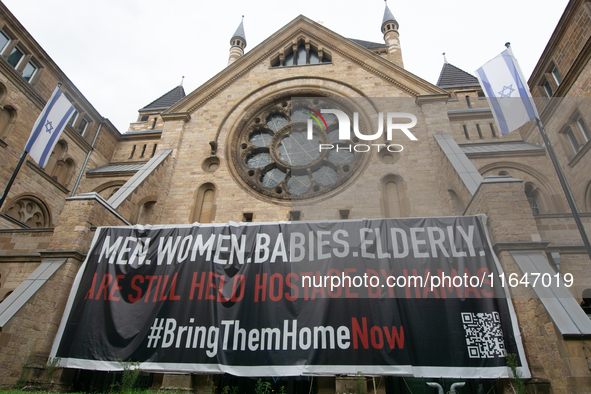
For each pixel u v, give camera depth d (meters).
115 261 14.32
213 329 12.77
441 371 11.06
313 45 26.53
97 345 12.83
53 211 24.75
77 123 28.50
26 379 11.85
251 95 24.47
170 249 14.54
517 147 25.22
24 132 23.12
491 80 17.14
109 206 16.23
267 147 22.41
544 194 23.06
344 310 12.45
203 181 21.20
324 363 11.71
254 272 13.70
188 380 12.12
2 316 12.05
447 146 18.86
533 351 10.86
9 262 16.61
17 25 23.20
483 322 11.54
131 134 32.09
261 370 11.91
